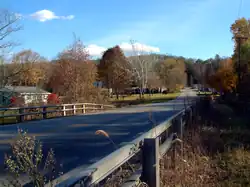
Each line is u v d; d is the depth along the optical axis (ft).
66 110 84.48
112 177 13.71
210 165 25.31
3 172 18.45
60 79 120.78
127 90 257.55
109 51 236.43
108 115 79.46
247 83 109.70
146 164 14.74
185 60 422.82
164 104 147.74
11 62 120.78
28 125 54.08
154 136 18.42
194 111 49.11
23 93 146.00
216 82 180.14
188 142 28.96
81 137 36.94
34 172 10.41
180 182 19.33
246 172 23.85
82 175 9.18
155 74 274.57
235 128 49.29
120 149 12.51
